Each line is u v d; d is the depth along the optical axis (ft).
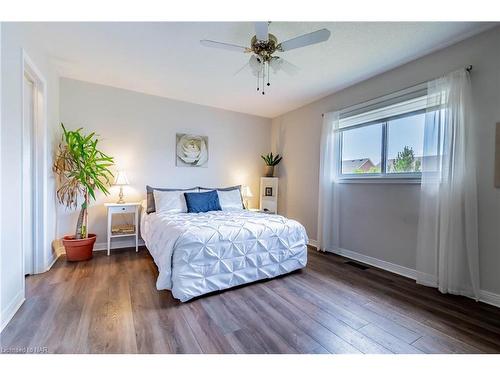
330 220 11.80
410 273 8.69
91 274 8.31
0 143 5.13
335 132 11.50
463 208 7.17
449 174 7.29
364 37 7.23
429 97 7.88
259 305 6.47
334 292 7.37
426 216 7.94
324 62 8.77
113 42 7.72
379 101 9.68
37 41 7.47
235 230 7.61
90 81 10.88
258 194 15.84
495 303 6.63
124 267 9.04
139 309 6.10
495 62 6.68
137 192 12.16
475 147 7.01
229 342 4.93
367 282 8.17
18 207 5.94
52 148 9.26
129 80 10.72
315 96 12.34
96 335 5.02
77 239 9.66
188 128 13.42
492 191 6.72
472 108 7.06
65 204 10.39
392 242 9.30
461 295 7.18
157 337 5.02
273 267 8.22
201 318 5.77
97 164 10.25
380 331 5.42
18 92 6.04
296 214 14.26
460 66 7.38
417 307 6.51
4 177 5.32
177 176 13.16
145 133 12.26
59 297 6.59
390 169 9.61
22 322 5.38
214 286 7.00
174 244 6.71
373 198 10.03
